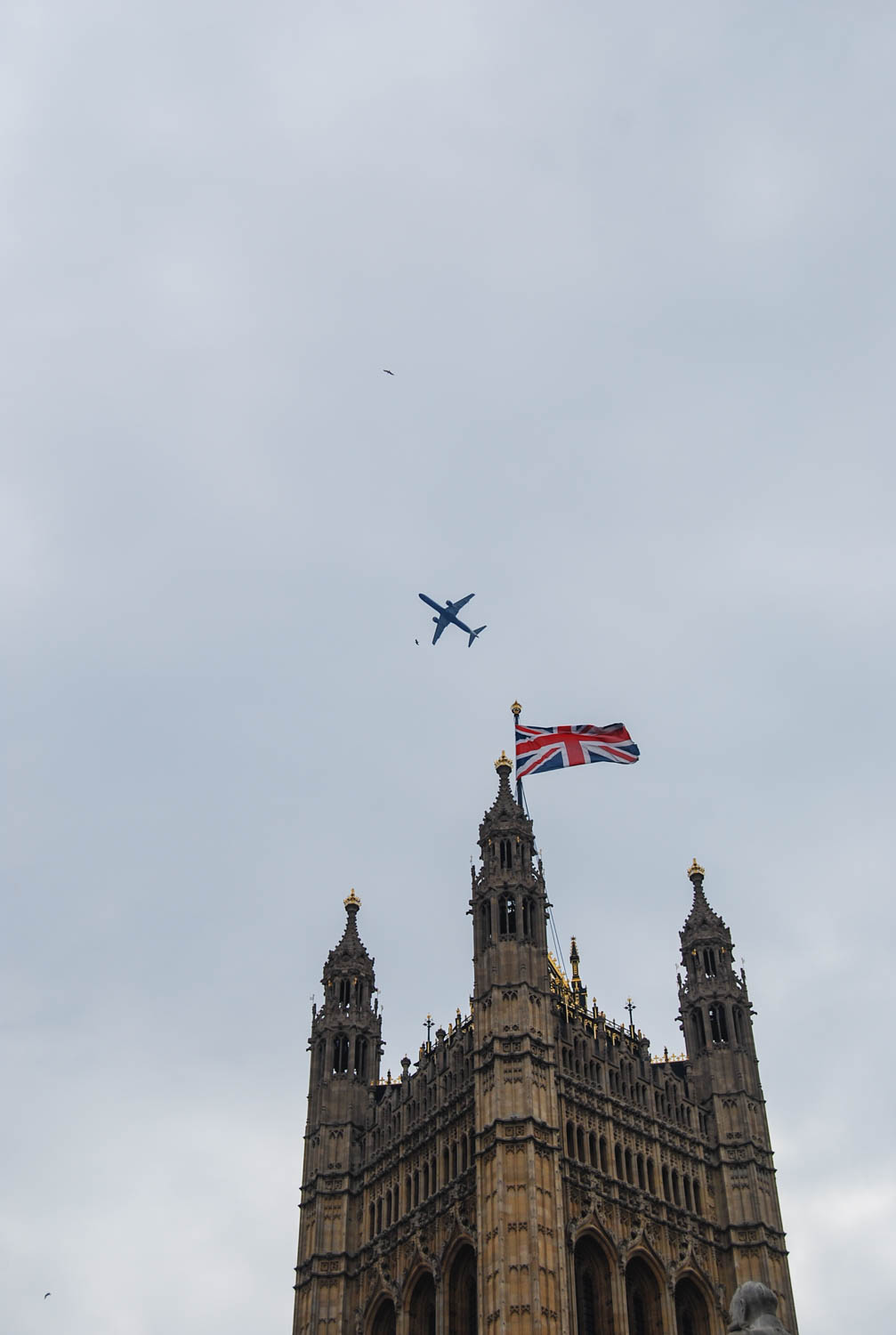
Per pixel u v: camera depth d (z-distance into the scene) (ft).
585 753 544.62
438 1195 469.57
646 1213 469.16
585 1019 512.63
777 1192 502.79
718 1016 538.06
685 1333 464.65
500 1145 439.63
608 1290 444.55
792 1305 475.31
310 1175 524.93
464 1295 449.06
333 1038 554.05
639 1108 492.95
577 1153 460.96
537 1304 407.64
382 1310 478.18
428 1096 504.02
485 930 498.28
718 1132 507.71
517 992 474.49
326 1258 497.87
